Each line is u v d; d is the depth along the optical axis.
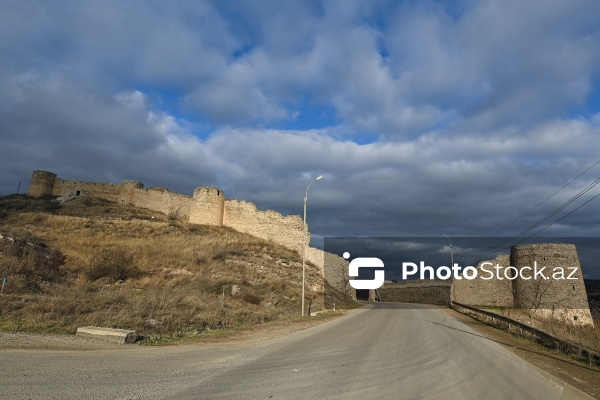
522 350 12.31
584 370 9.67
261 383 6.52
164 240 36.41
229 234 45.09
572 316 39.91
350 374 7.48
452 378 7.53
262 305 23.14
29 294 15.02
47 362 6.96
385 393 6.29
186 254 32.25
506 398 6.38
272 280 30.97
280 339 12.22
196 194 49.06
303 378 7.00
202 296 20.58
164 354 8.70
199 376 6.78
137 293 18.69
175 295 18.62
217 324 15.04
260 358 8.80
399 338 13.18
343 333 14.28
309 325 16.95
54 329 10.46
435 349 11.11
